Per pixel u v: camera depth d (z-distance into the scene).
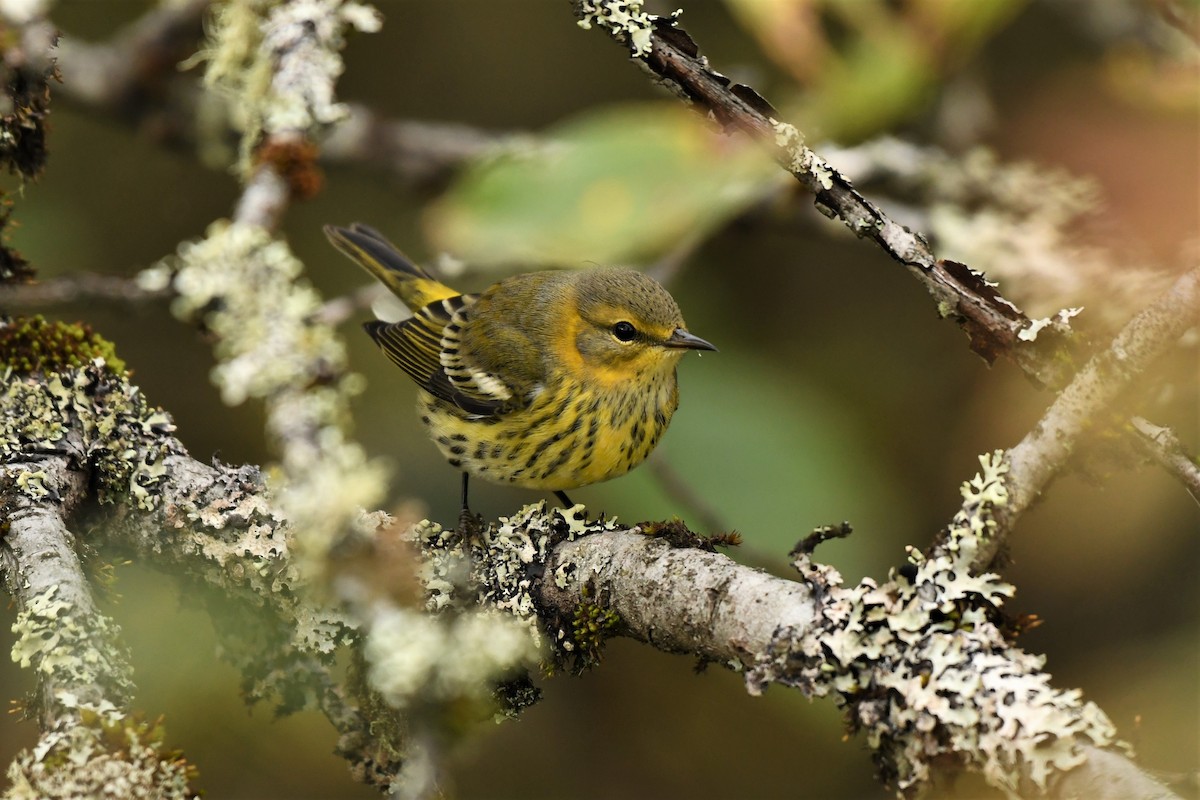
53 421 7.10
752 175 8.41
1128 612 11.82
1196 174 9.76
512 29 14.50
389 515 7.14
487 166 8.73
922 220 10.71
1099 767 4.41
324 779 10.67
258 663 6.68
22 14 7.60
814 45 8.54
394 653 5.19
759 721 12.08
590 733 12.12
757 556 9.05
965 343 12.71
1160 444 5.43
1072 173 10.96
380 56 14.49
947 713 4.78
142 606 9.48
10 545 6.25
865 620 5.16
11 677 10.43
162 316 13.09
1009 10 8.45
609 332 9.27
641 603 6.26
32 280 8.34
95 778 4.86
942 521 12.25
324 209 14.06
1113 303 9.17
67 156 13.40
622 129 8.50
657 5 13.01
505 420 9.64
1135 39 11.67
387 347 10.61
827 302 13.21
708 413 10.04
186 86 12.44
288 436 5.55
